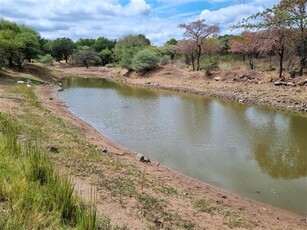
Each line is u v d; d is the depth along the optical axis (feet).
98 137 50.60
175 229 21.84
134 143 51.13
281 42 108.88
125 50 206.08
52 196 19.21
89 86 137.90
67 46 285.23
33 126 44.34
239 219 25.89
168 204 25.96
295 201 32.58
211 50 172.65
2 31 145.07
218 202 29.55
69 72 213.66
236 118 71.77
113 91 120.67
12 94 74.18
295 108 82.94
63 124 51.80
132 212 22.97
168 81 140.05
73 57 269.23
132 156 41.86
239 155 46.34
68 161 31.30
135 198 25.48
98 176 28.89
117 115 73.26
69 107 81.46
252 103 93.40
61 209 18.45
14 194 19.27
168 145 50.44
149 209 24.04
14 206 17.98
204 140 53.62
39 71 156.56
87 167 30.73
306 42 105.81
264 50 122.01
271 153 47.42
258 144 51.80
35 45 168.45
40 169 22.53
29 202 18.47
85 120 66.80
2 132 35.63
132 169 33.83
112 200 24.20
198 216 24.94
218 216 25.71
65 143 38.42
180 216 24.09
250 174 39.45
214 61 148.56
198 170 40.24
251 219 26.55
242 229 24.06
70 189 19.57
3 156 25.44
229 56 179.83
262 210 29.55
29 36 165.58
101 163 33.30
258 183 36.86
